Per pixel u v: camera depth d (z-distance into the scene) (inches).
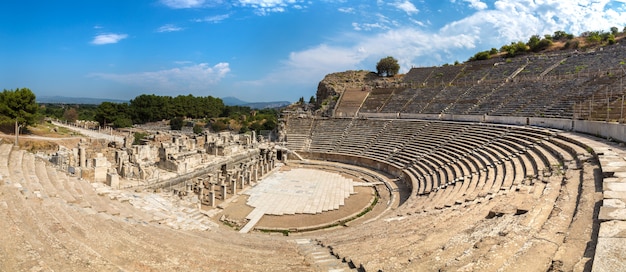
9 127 2399.1
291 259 472.1
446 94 2568.9
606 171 570.3
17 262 305.6
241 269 403.9
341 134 2379.4
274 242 647.1
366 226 796.6
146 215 756.0
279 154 2289.6
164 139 2209.6
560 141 1059.3
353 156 2078.0
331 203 1270.9
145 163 1370.6
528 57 2974.9
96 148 1487.5
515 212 495.8
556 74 2367.1
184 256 433.7
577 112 1446.9
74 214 529.7
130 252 413.4
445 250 380.8
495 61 3115.2
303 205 1238.3
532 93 2007.9
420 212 816.3
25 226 407.5
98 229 479.5
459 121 2076.8
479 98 2279.8
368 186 1571.1
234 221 1047.6
